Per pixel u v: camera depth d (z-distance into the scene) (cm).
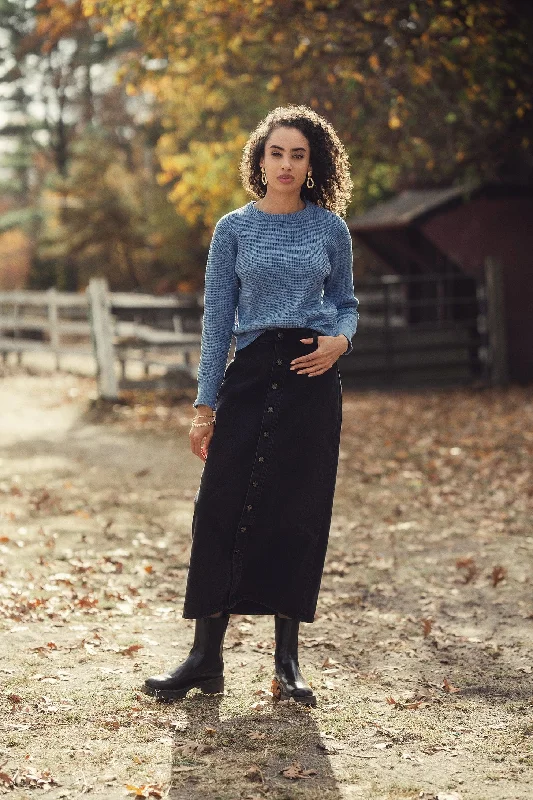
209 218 1675
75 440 1044
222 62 1290
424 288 1792
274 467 347
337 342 350
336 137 362
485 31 1078
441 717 361
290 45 1227
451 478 855
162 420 1179
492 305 1487
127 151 4241
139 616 480
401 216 1609
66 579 535
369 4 1055
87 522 686
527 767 319
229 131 1652
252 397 349
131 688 379
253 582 354
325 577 569
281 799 292
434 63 1128
